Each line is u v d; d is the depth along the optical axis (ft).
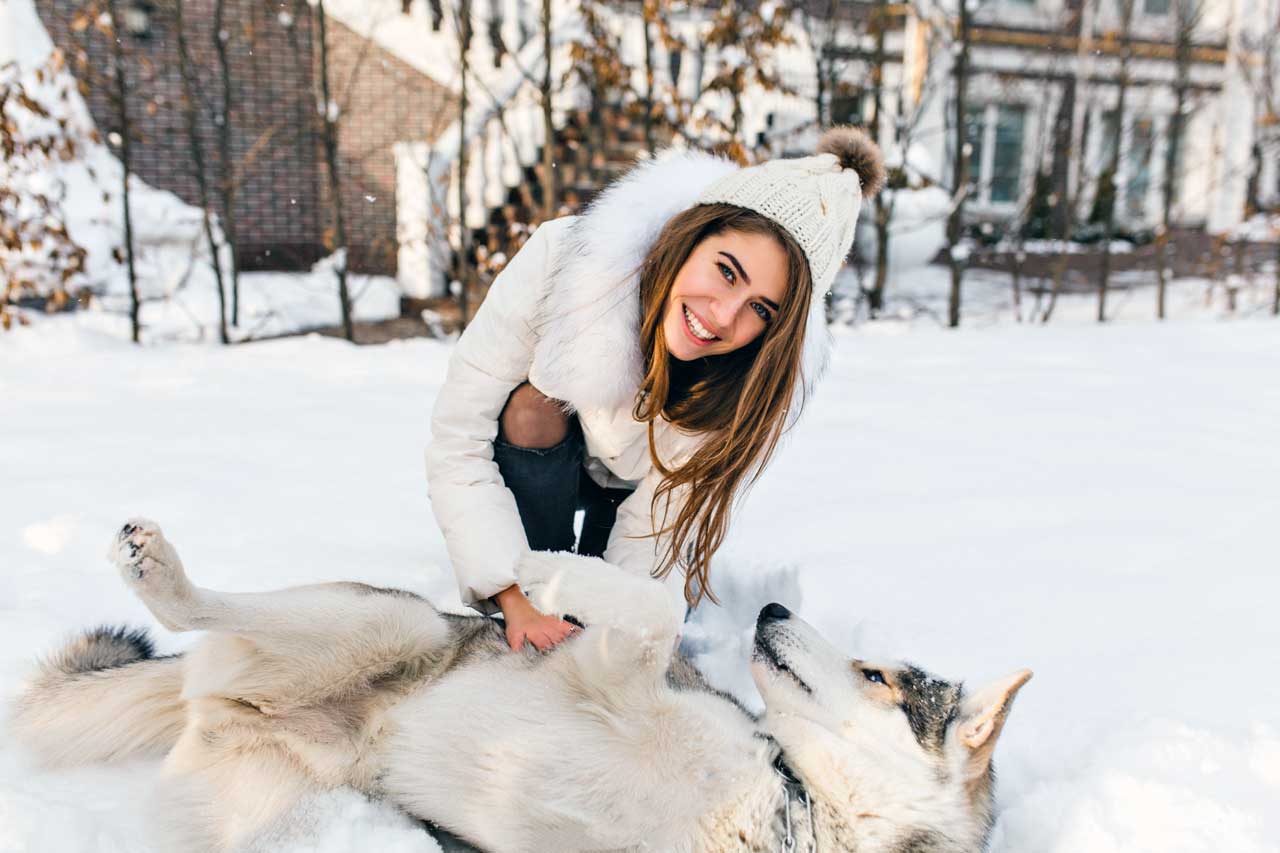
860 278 33.32
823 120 29.94
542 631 7.73
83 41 31.65
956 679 8.65
